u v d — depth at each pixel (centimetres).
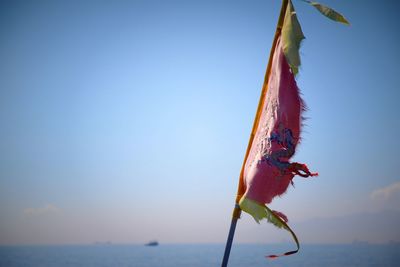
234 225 471
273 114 474
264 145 473
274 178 458
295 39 439
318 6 454
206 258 13088
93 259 12488
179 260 11669
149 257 14325
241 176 491
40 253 19600
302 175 457
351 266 8250
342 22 446
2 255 16000
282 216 453
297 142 460
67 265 9081
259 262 10006
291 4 462
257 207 452
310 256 14062
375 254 15812
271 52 498
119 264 9481
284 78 470
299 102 460
